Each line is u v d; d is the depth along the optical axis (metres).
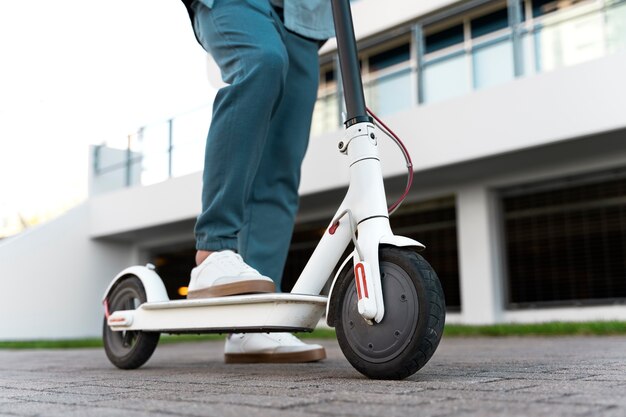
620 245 5.57
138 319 1.27
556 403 0.63
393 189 6.64
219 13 1.18
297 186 1.46
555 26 5.42
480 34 6.71
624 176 5.51
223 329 1.10
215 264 1.12
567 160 5.64
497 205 6.28
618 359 1.37
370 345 0.91
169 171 8.09
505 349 2.18
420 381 0.87
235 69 1.16
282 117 1.40
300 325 1.02
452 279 6.63
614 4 5.10
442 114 5.57
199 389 0.84
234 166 1.15
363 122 1.01
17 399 0.80
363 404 0.65
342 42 1.05
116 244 9.67
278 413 0.60
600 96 4.75
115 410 0.67
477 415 0.57
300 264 7.91
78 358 2.33
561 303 5.81
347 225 1.01
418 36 6.17
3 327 8.57
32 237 8.94
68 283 9.20
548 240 5.99
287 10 1.32
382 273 0.92
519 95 5.14
